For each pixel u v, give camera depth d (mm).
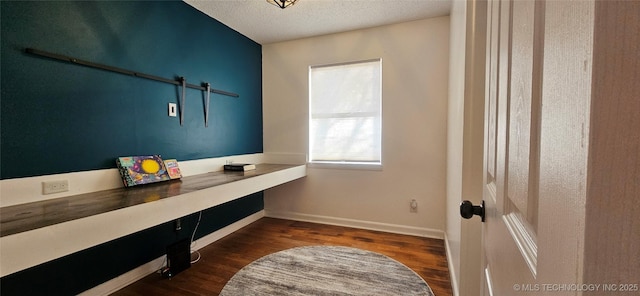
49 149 1490
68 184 1558
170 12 2191
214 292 1785
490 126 705
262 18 2615
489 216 703
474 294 1391
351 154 3023
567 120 249
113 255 1804
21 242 995
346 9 2432
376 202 2912
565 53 257
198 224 2475
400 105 2766
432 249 2412
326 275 1730
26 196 1396
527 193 392
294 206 3281
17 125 1374
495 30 660
